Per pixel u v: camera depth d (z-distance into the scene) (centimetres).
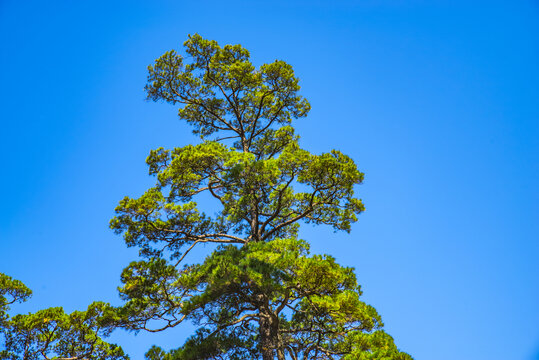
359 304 1391
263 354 1512
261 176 1620
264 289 1366
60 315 1816
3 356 1764
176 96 2186
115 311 1543
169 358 1569
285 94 2145
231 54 2164
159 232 1723
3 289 1864
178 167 1722
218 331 1623
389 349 1348
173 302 1542
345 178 1596
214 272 1416
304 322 1680
